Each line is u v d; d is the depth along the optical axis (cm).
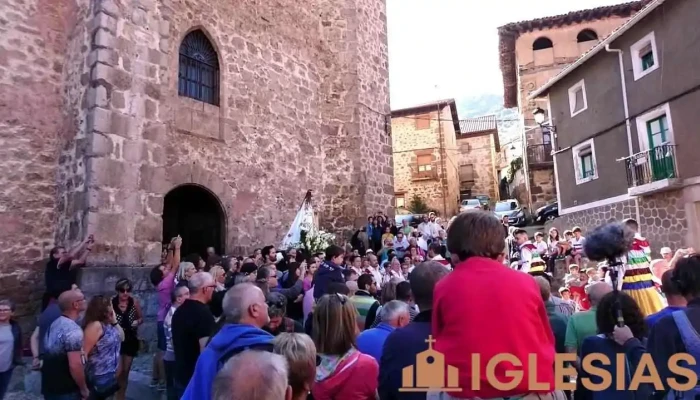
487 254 199
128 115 753
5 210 713
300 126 1232
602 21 2086
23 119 742
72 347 375
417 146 2709
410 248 1043
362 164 1334
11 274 709
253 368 164
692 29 1188
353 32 1377
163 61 823
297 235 1068
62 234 738
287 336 238
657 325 245
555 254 1148
